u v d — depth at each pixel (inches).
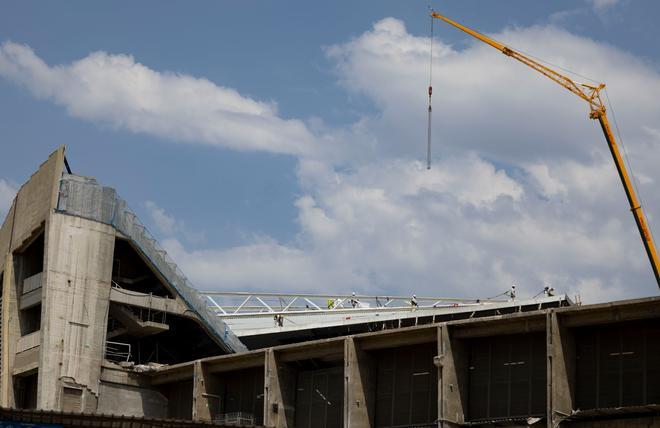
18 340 4170.8
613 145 5147.6
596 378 3240.7
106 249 4131.4
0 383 4143.7
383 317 4729.3
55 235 4060.0
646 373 3157.0
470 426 3417.8
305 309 4965.6
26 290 4188.0
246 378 4079.7
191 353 4542.3
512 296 4753.9
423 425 3565.5
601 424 3166.8
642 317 3117.6
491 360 3469.5
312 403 3895.2
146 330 4197.8
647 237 4869.6
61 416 2891.2
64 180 4119.1
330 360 3882.9
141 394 4200.3
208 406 4057.6
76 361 4028.1
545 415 3304.6
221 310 4803.2
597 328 3270.2
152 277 4293.8
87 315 4072.3
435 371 3597.4
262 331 4685.0
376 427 3678.6
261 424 3981.3
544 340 3373.5
